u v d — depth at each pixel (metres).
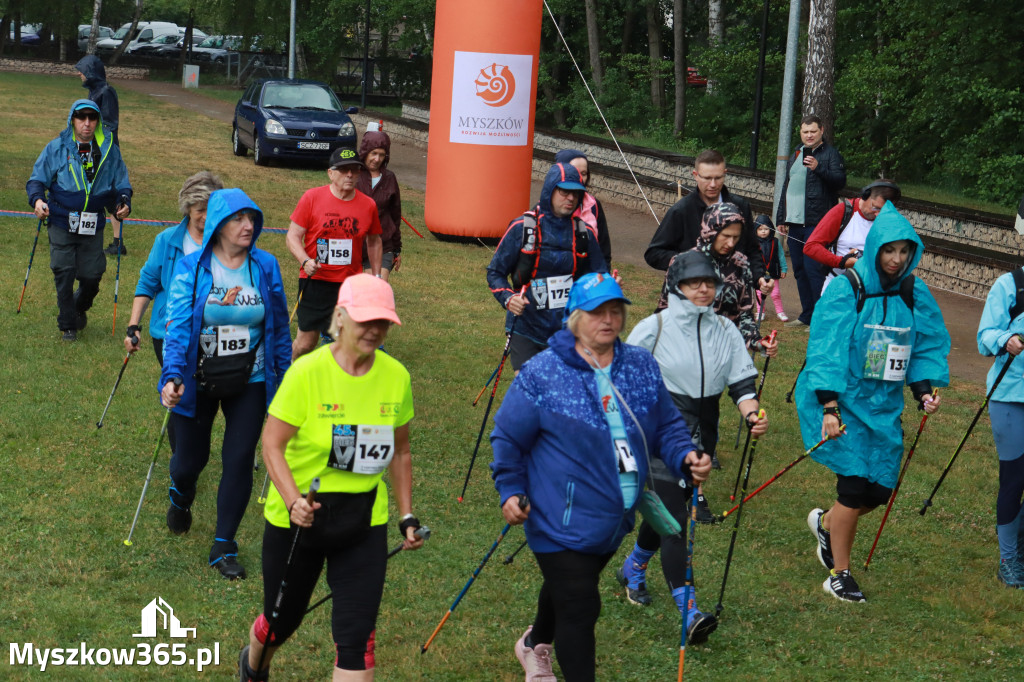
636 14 34.66
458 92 14.99
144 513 6.04
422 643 4.86
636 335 5.22
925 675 4.84
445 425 7.89
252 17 41.28
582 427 3.97
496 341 10.34
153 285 6.03
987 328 5.86
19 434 7.06
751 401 5.13
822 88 18.19
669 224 6.96
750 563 6.02
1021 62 19.81
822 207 11.51
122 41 51.28
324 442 3.84
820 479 7.37
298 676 4.53
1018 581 5.87
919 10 20.55
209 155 22.92
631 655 4.91
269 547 3.96
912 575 5.97
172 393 5.19
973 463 7.85
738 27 28.61
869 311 5.38
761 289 6.82
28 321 9.70
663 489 4.96
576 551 4.03
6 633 4.67
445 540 6.02
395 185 8.90
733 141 28.03
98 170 9.07
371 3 37.62
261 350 5.42
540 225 6.65
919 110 21.11
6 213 14.30
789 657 4.95
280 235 14.52
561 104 33.16
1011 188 19.58
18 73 44.75
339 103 23.41
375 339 3.79
